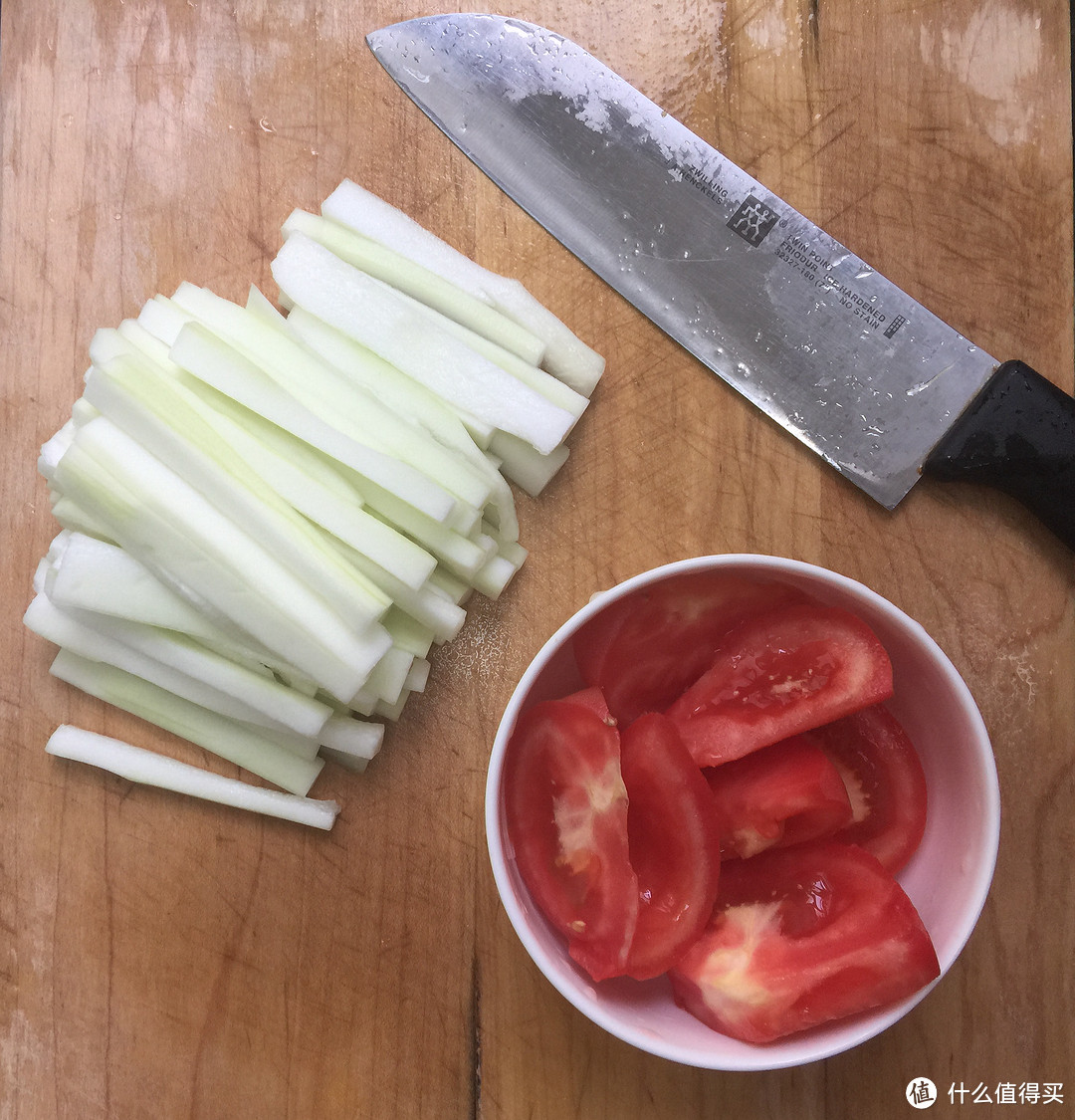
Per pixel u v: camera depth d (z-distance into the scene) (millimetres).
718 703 239
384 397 260
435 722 270
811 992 217
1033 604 269
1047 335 271
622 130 267
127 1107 268
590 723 230
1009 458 256
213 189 278
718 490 272
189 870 271
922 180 273
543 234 275
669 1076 264
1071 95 272
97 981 270
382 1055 267
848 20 274
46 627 261
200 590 248
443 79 271
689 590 240
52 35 279
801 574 228
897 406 262
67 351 277
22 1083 269
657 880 230
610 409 274
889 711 247
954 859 232
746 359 266
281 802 267
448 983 267
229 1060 268
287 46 278
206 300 262
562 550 273
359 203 269
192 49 279
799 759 231
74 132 279
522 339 264
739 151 273
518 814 232
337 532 249
